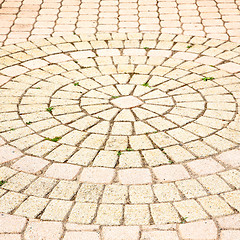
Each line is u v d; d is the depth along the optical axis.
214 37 4.88
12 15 5.46
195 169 3.50
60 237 3.15
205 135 3.74
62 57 4.61
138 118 3.91
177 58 4.57
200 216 3.24
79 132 3.79
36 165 3.54
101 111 3.98
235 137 3.72
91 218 3.23
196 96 4.11
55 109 3.99
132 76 4.36
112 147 3.66
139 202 3.31
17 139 3.72
